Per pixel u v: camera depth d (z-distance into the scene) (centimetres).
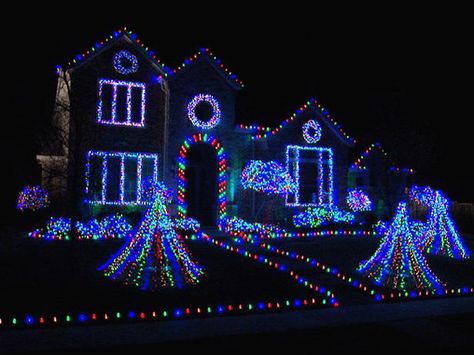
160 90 2089
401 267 1185
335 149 2339
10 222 2144
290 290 1052
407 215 1252
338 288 1099
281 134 2223
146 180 1981
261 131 2181
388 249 1245
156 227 1145
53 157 1966
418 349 703
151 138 2058
